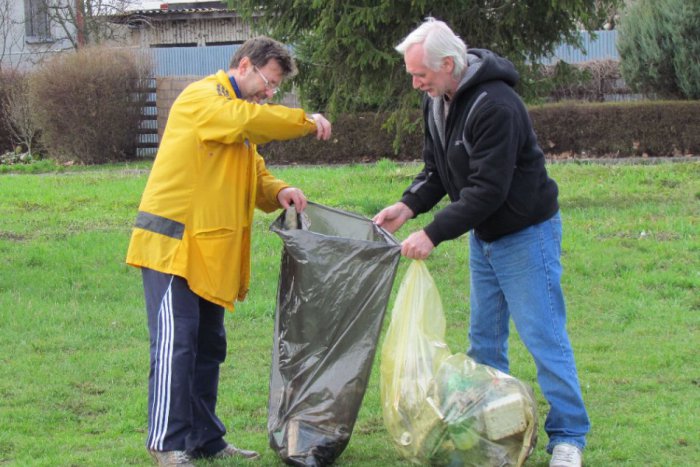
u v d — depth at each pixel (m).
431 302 4.29
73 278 8.62
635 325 7.08
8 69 22.97
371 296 4.22
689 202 11.23
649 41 18.81
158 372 4.09
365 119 18.97
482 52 4.14
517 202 4.14
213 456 4.54
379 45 12.45
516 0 12.19
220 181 4.22
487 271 4.47
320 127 4.25
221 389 5.77
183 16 27.81
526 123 4.10
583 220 10.38
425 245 4.09
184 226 4.19
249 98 4.40
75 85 20.11
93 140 20.39
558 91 20.89
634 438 4.72
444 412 3.99
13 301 7.90
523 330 4.26
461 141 4.12
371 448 4.63
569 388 4.18
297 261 4.25
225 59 24.48
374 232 4.55
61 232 10.56
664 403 5.32
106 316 7.54
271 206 4.72
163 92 21.47
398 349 4.23
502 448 3.95
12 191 13.80
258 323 7.37
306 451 4.24
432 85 4.09
